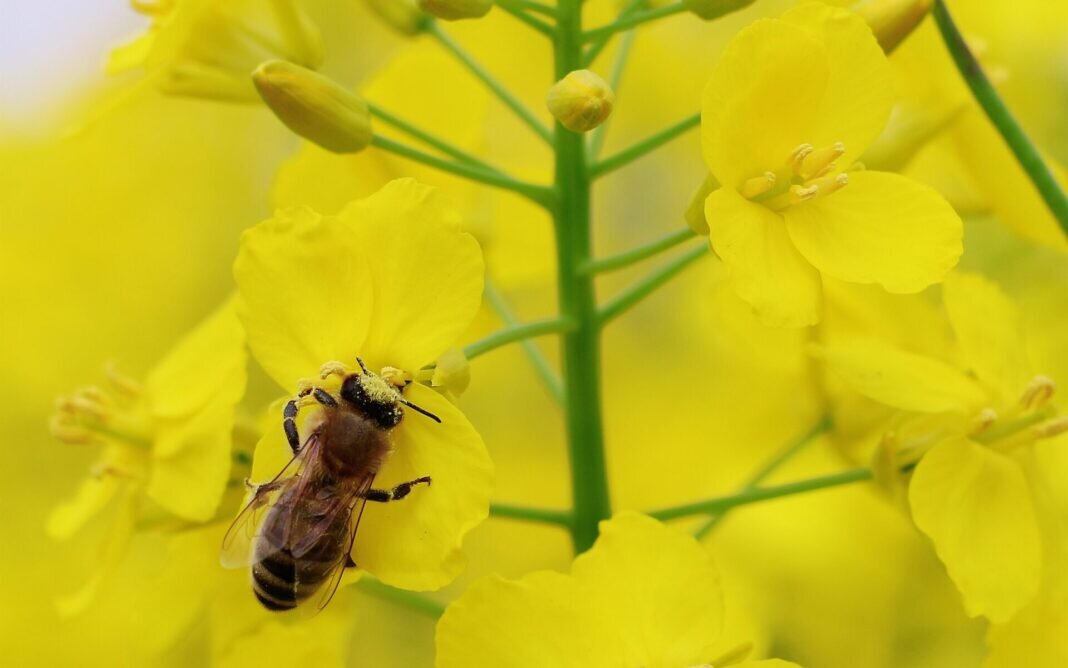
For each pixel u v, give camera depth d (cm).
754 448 20
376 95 17
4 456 24
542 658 14
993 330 16
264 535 14
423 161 16
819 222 15
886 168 16
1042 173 15
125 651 20
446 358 14
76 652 20
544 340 26
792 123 15
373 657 21
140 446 16
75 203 26
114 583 20
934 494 15
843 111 15
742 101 15
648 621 14
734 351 19
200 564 16
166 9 16
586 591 14
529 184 16
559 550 22
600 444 16
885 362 15
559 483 24
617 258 16
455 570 14
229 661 15
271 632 15
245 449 16
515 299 26
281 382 14
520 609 14
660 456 22
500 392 24
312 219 14
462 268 14
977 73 15
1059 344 20
